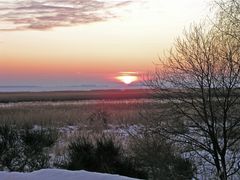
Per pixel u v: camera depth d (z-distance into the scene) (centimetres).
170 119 1262
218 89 1227
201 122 1246
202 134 1223
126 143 1476
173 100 1280
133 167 1106
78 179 557
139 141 1256
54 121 2919
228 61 1241
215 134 1191
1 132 1266
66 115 3184
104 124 2684
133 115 2784
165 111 1279
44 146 1312
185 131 1243
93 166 1091
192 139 1212
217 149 1178
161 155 1186
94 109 3684
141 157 1202
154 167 1184
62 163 1203
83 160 1104
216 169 1166
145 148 1215
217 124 1219
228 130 1208
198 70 1251
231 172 1202
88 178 556
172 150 1215
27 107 4203
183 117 1257
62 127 2669
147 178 1115
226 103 1214
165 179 1161
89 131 2395
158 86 1425
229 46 1266
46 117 3030
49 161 1334
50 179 564
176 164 1173
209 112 1239
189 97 1255
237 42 1277
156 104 1309
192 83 1255
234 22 1298
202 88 1235
